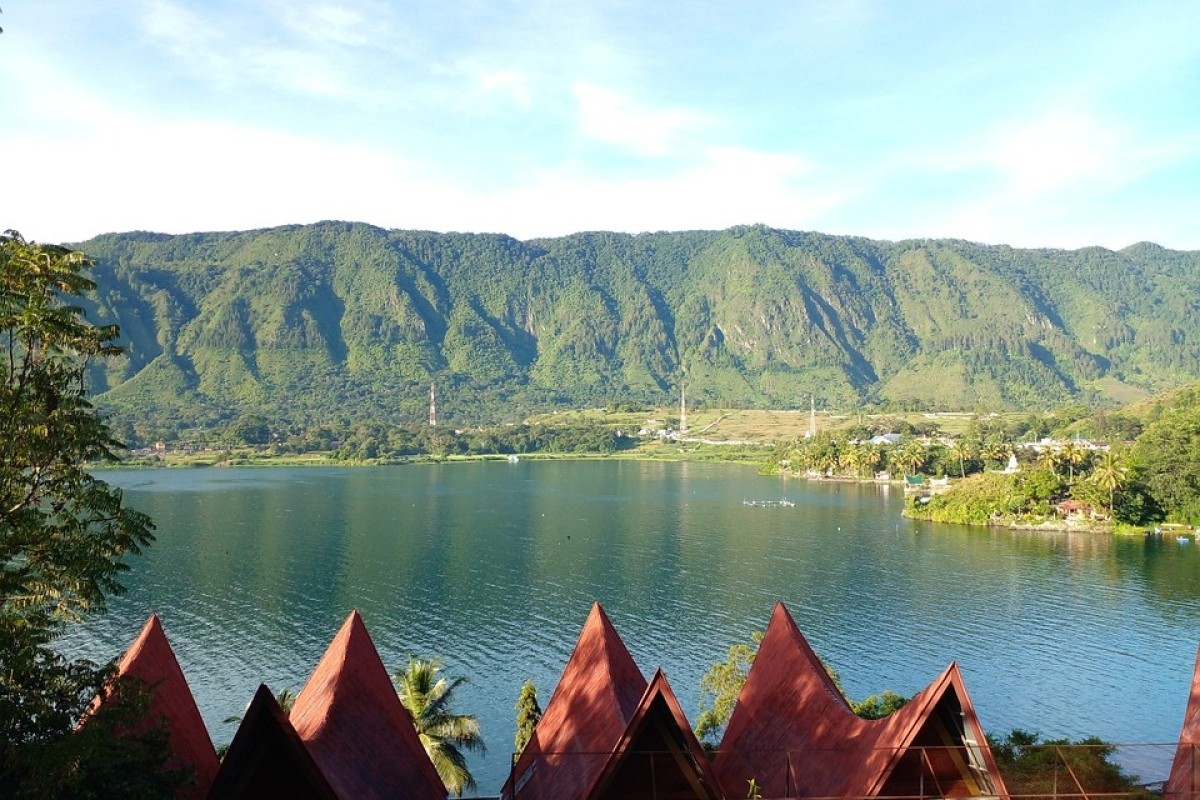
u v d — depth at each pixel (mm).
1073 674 89938
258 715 28875
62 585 33969
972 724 31109
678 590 128000
